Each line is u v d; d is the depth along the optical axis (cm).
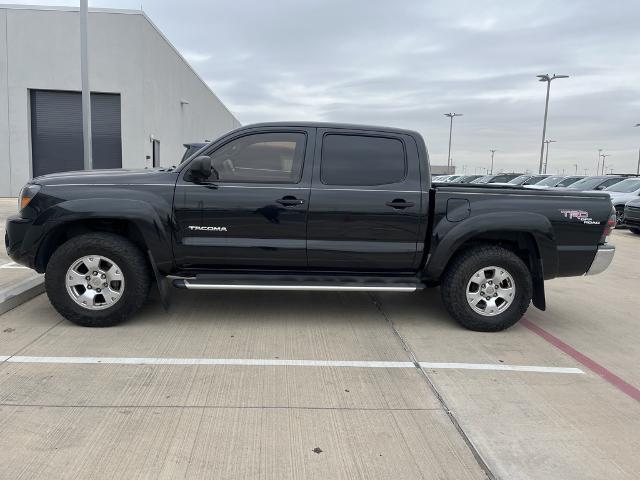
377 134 506
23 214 477
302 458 288
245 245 489
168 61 2388
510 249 536
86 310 483
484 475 278
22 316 520
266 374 399
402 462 287
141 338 468
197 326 507
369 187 495
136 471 272
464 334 509
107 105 1962
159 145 2244
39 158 1941
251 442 302
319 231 493
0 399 345
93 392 359
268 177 495
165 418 327
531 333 523
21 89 1872
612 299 686
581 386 396
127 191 477
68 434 305
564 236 506
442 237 495
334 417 335
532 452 301
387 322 540
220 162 494
